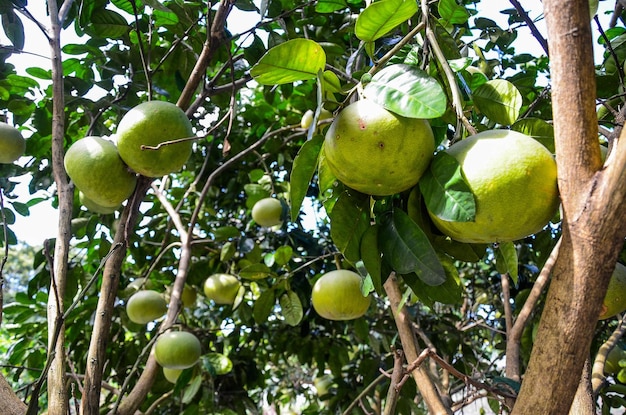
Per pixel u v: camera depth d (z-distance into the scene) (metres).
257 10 2.45
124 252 1.75
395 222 1.10
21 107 2.63
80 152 1.90
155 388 3.60
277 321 4.07
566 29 0.83
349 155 1.04
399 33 2.29
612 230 0.77
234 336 3.99
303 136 3.90
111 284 1.68
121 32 2.43
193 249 3.88
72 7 2.39
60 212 1.73
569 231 0.81
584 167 0.81
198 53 2.61
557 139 0.84
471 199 0.94
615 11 2.22
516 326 2.18
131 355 3.68
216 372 3.09
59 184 1.79
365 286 1.27
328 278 2.53
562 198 0.83
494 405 2.59
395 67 1.08
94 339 1.61
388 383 3.32
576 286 0.78
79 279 3.01
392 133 1.01
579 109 0.81
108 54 2.51
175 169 1.93
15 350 3.16
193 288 3.83
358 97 1.20
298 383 5.64
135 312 3.01
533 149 0.96
